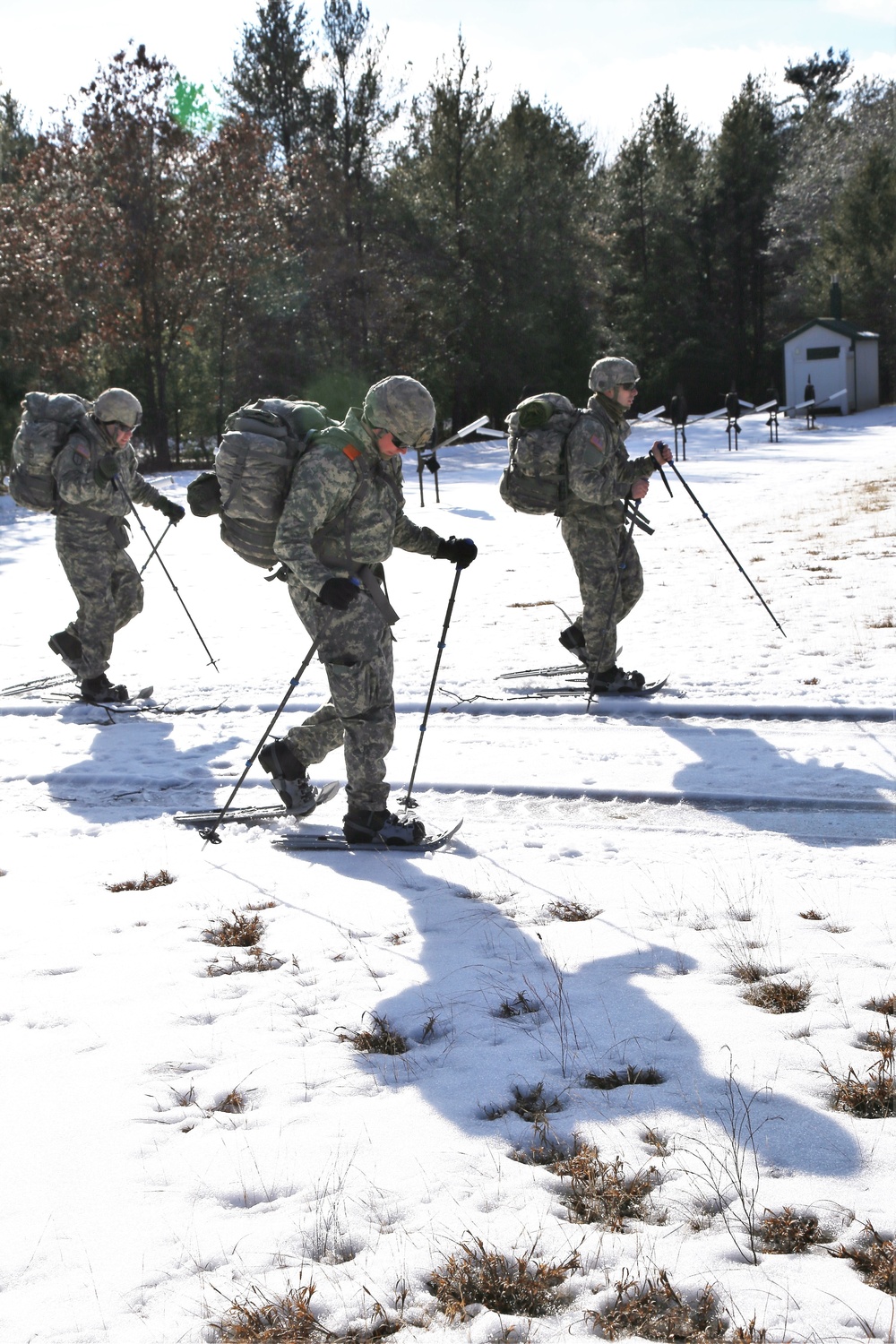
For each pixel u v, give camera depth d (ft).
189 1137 10.07
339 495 16.78
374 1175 9.35
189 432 150.30
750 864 16.29
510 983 12.91
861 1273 8.02
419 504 77.30
